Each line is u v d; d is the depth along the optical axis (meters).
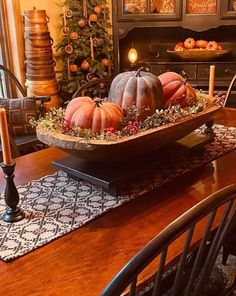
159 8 3.61
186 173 1.59
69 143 1.35
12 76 3.09
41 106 2.95
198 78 3.70
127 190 1.46
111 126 1.40
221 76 3.67
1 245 1.13
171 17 3.58
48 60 3.46
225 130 2.06
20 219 1.26
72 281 1.00
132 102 1.51
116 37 3.72
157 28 3.99
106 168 1.47
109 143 1.32
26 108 2.89
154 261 1.05
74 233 1.20
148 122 1.46
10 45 3.55
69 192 1.44
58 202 1.37
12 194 1.25
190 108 1.61
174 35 4.02
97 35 3.73
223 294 1.32
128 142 1.35
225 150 1.81
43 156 1.79
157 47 4.05
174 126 1.48
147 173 1.59
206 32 3.96
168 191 1.45
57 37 3.90
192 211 0.88
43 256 1.09
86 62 3.71
